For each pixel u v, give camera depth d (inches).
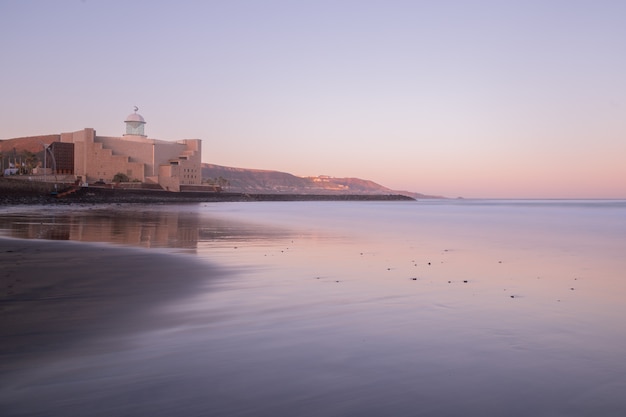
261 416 204.4
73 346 291.0
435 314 383.2
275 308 396.5
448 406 216.4
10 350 282.2
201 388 231.3
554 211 3850.9
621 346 304.2
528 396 227.9
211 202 5831.7
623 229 1558.8
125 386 232.7
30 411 206.1
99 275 534.6
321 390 231.1
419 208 4685.0
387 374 252.2
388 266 660.7
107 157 5905.5
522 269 646.5
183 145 6830.7
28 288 455.5
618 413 212.1
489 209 4478.3
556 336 325.1
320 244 977.5
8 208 2393.0
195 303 410.0
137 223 1483.8
